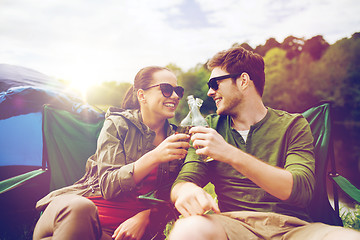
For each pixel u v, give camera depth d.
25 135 3.36
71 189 1.76
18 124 3.36
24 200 2.84
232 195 1.58
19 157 3.32
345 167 8.21
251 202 1.52
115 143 1.74
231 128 1.68
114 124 1.81
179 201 1.22
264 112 1.71
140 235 1.59
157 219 1.67
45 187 2.85
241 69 1.66
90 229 1.31
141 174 1.53
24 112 2.87
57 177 2.15
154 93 1.87
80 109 2.38
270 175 1.26
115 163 1.67
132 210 1.71
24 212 2.82
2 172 3.21
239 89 1.66
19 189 2.81
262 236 1.27
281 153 1.59
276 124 1.63
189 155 1.68
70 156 2.21
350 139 12.45
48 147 2.16
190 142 1.74
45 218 1.40
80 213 1.30
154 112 1.89
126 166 1.55
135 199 1.61
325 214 1.86
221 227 1.11
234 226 1.27
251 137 1.62
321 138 1.97
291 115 1.67
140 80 1.92
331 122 1.99
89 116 2.38
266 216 1.34
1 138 3.30
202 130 1.29
